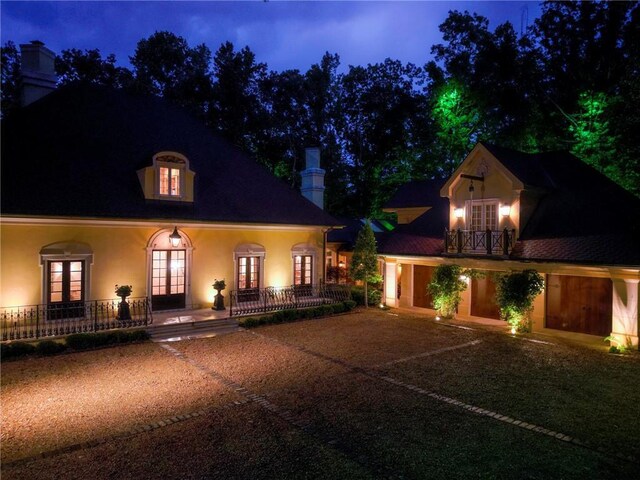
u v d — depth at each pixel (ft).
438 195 81.76
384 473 20.99
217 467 21.52
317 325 55.88
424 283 67.62
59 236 46.65
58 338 42.91
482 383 34.14
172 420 26.99
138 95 68.74
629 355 42.11
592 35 101.55
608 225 49.42
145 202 52.60
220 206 59.11
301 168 110.11
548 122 103.60
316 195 77.36
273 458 22.40
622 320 44.37
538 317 52.19
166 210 53.57
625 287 44.16
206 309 57.00
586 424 26.71
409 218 85.87
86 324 46.37
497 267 55.11
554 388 33.09
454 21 112.78
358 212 124.47
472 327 54.60
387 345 45.88
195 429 25.79
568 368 38.14
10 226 43.93
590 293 49.16
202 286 57.21
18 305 44.42
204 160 65.92
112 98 64.75
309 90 109.19
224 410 28.58
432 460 22.26
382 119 118.93
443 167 112.68
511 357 41.50
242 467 21.52
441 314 59.82
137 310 51.85
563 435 25.18
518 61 106.11
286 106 106.22
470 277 58.13
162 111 69.15
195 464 21.81
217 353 42.34
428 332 52.03
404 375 36.01
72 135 55.31
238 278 60.39
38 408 28.86
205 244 57.31
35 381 34.04
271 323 55.98
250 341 47.21
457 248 58.80
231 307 54.75
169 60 88.38
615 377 35.78
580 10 102.94
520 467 21.63
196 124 72.43
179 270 55.72
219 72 89.20
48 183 47.50
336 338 48.88
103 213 47.85
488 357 41.47
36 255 45.32
